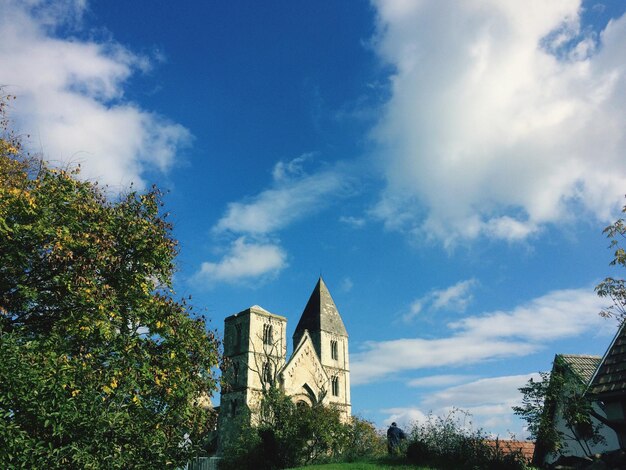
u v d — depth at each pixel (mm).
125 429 14578
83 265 16484
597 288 19156
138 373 16094
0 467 11547
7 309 16656
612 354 14859
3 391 11938
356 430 43344
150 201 20547
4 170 18172
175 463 17547
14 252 15742
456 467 22906
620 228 19266
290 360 72625
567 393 21625
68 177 17922
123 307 17797
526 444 30750
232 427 65000
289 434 39312
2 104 19359
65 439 12984
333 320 86125
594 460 15062
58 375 12898
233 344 72938
